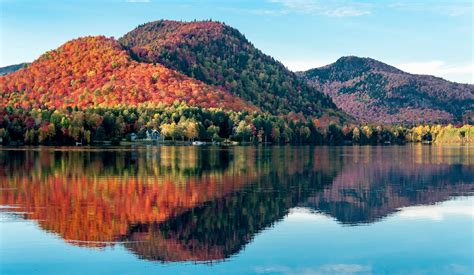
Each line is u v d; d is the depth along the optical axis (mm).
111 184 75500
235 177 86312
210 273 36562
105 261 38625
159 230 47281
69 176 84812
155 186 74000
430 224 50531
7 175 85625
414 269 37688
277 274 36469
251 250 41562
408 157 145250
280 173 93812
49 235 45062
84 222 49906
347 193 70312
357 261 39250
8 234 45219
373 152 179000
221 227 48750
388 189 74875
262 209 57500
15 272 36406
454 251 41688
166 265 37969
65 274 36125
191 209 56938
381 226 49656
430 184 81250
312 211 56781
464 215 54906
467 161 128250
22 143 194375
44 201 60719
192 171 95000
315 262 38875
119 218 51875
